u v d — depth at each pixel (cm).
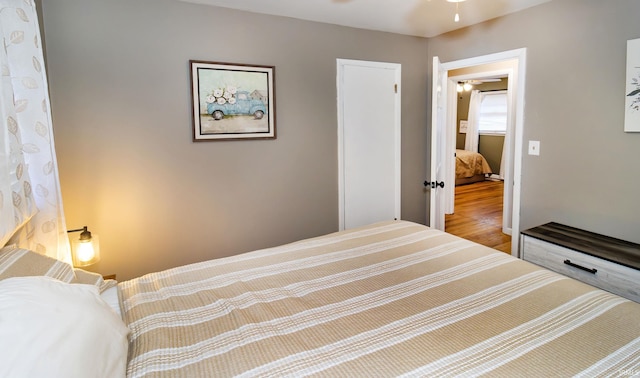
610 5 236
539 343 115
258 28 284
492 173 845
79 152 235
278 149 304
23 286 95
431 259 186
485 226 464
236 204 292
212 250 286
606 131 245
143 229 260
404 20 309
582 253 226
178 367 106
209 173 279
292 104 306
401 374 102
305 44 305
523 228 304
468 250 197
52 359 78
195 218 277
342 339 120
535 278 162
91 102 235
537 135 286
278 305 144
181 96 262
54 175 176
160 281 165
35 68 164
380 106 352
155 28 249
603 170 249
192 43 261
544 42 274
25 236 160
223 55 273
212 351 114
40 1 213
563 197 274
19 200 143
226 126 279
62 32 222
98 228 246
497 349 113
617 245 233
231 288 158
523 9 284
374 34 339
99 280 153
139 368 104
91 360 87
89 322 97
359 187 350
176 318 133
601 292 149
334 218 340
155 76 252
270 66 291
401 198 379
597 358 107
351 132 339
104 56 235
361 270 175
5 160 130
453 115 507
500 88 801
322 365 107
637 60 225
